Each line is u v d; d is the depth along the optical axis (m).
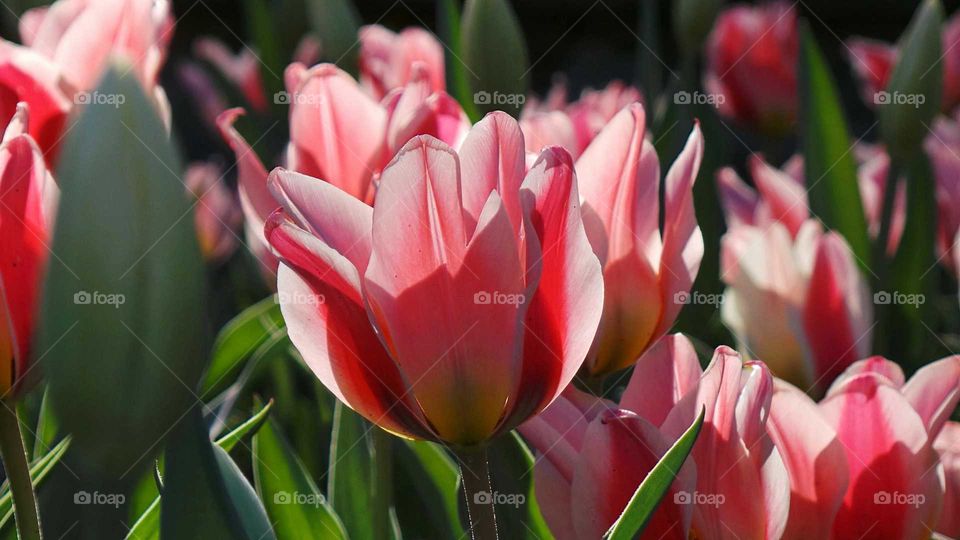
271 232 0.42
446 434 0.44
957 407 0.71
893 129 0.78
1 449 0.43
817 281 0.65
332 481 0.59
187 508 0.41
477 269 0.42
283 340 0.66
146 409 0.36
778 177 0.82
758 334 0.67
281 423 0.81
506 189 0.43
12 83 0.47
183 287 0.36
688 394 0.46
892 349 0.83
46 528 0.54
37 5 0.66
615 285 0.51
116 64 0.35
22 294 0.42
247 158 0.55
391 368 0.43
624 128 0.50
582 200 0.50
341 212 0.43
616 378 0.68
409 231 0.42
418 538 0.64
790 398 0.47
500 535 0.54
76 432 0.36
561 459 0.46
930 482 0.49
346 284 0.43
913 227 0.82
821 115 0.82
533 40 2.71
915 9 2.70
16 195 0.41
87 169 0.35
